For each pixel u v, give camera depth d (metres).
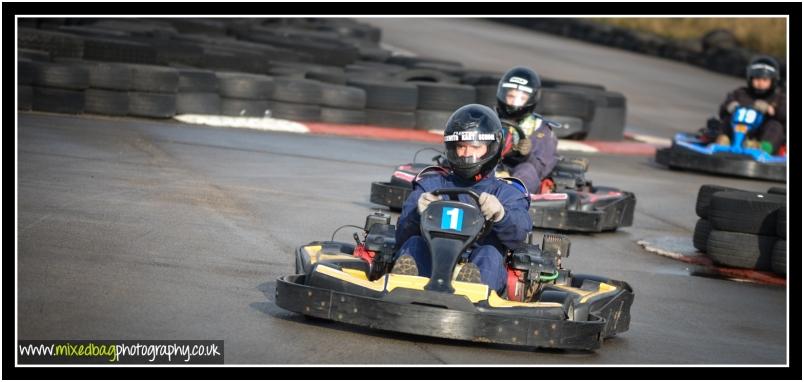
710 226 30.47
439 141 52.75
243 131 46.88
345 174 38.19
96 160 33.84
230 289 19.86
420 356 16.27
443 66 66.38
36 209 25.30
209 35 71.06
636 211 38.19
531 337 16.64
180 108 47.59
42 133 38.09
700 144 52.12
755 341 20.53
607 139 61.16
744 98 50.94
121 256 21.55
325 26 84.25
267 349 15.88
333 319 16.94
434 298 16.73
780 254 28.06
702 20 120.81
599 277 20.36
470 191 18.56
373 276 19.36
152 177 32.03
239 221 27.12
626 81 94.06
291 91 51.03
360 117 53.50
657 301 23.67
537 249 19.91
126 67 45.91
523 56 101.31
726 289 26.02
